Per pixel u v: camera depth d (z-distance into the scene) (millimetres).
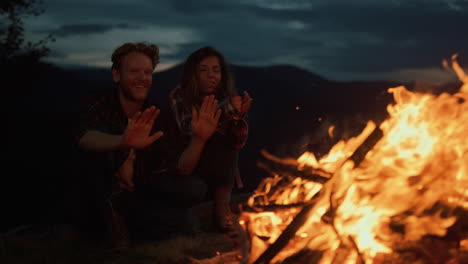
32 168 10891
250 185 7457
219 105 2949
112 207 2611
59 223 3023
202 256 2467
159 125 2826
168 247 2535
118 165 2611
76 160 2641
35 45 10320
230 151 3023
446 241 1975
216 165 3006
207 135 2639
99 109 2590
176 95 3039
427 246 1965
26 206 8352
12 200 8711
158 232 2729
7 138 13273
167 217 2760
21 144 13117
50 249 2586
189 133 2883
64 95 22219
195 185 2801
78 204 2695
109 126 2592
